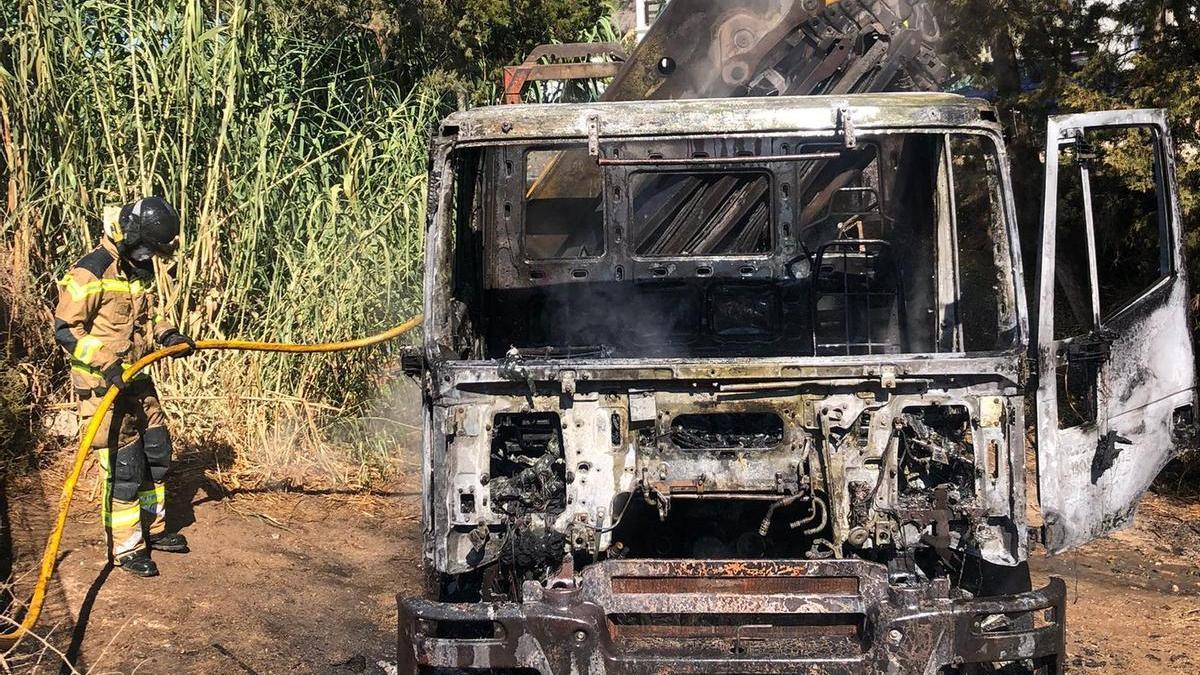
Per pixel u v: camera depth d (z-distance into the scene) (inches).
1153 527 246.4
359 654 171.8
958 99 159.2
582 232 189.2
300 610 185.8
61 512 160.4
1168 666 171.0
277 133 277.4
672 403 141.3
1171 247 155.4
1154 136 153.6
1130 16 266.5
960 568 147.4
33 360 244.4
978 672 153.9
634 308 187.3
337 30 303.4
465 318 175.3
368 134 292.0
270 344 197.3
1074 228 278.1
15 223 244.1
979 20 277.9
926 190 183.2
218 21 257.6
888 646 126.7
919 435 140.6
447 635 159.9
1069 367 157.3
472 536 141.2
